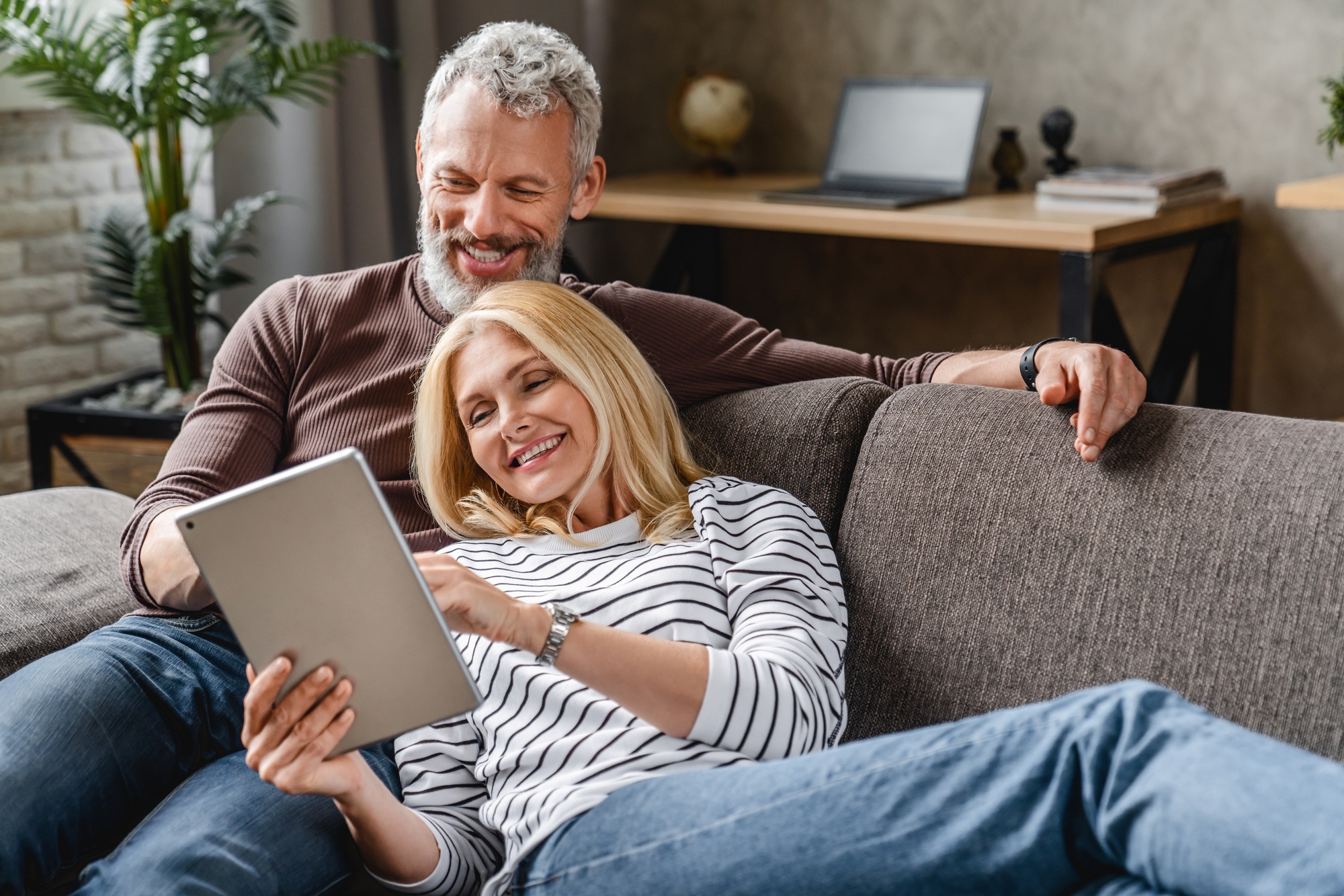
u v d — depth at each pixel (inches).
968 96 105.5
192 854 39.4
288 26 98.3
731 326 59.4
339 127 101.3
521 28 57.0
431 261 56.9
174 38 88.1
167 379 97.2
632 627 44.8
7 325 100.3
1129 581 43.0
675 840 36.5
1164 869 31.5
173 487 52.5
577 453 48.6
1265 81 98.1
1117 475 44.5
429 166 56.2
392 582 36.7
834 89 120.0
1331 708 38.5
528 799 41.9
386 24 106.3
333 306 57.5
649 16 128.8
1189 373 106.9
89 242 97.3
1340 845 28.8
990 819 34.1
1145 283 106.5
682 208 104.8
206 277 95.0
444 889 41.6
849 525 50.0
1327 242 97.8
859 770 36.2
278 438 56.5
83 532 59.6
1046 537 45.0
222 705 48.5
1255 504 41.6
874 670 47.7
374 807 39.6
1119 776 33.1
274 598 36.2
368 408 55.9
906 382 58.1
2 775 41.3
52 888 43.1
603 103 132.9
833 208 98.3
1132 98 104.7
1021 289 113.4
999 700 44.6
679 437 52.1
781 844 35.1
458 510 52.1
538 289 50.1
